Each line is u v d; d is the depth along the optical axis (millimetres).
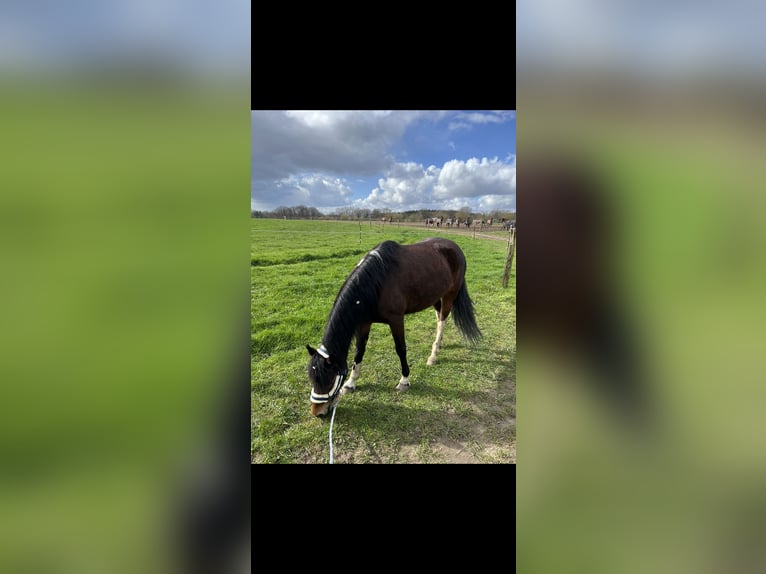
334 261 10016
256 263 9617
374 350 4410
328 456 2561
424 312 5906
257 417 2994
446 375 3756
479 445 2686
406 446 2668
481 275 8352
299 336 4773
